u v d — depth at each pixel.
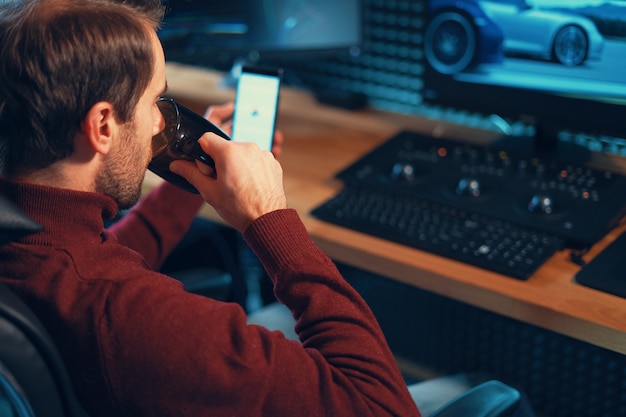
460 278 1.26
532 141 1.68
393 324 2.00
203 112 1.90
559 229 1.33
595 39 1.44
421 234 1.36
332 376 0.88
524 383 1.84
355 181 1.53
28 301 0.86
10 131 0.88
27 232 0.86
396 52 1.92
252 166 0.99
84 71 0.85
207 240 2.00
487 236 1.34
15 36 0.84
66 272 0.86
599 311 1.17
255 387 0.85
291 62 2.11
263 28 1.84
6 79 0.85
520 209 1.40
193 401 0.85
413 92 1.94
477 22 1.58
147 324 0.83
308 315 0.93
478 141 1.71
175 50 1.84
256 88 1.45
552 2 1.47
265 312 1.58
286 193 1.55
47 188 0.88
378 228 1.39
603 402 1.73
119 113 0.90
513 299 1.21
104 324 0.83
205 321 0.85
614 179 1.44
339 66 2.04
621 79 1.44
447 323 1.91
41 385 0.81
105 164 0.92
